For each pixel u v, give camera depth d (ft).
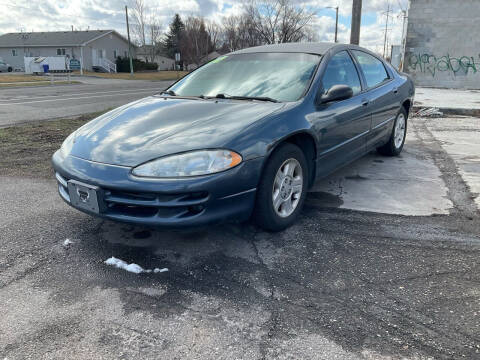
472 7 54.85
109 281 8.44
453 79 57.93
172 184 8.27
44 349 6.50
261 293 7.95
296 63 12.36
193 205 8.46
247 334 6.81
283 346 6.52
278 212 10.22
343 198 13.04
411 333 6.76
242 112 10.03
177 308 7.52
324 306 7.52
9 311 7.46
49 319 7.23
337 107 11.96
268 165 9.50
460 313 7.27
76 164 9.33
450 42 56.85
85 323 7.13
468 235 10.34
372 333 6.78
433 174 15.57
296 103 10.66
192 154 8.54
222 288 8.13
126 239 10.28
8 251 9.71
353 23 40.24
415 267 8.84
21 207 12.56
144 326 7.04
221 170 8.52
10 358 6.30
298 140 10.76
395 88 16.49
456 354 6.28
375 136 15.16
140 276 8.61
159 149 8.78
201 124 9.52
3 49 175.22
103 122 10.86
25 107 39.99
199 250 9.69
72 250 9.75
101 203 8.82
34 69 128.88
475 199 12.84
